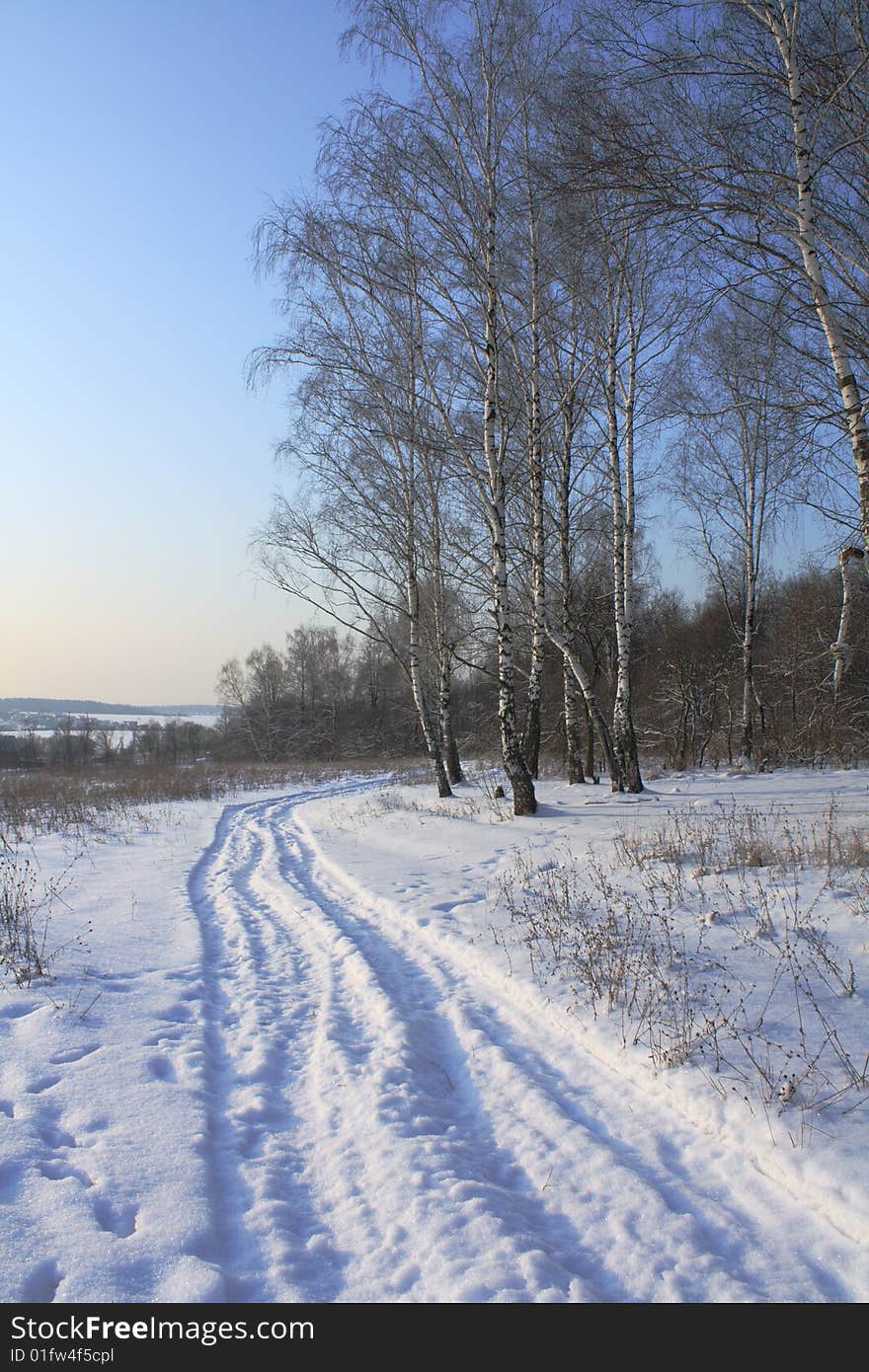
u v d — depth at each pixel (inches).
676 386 463.2
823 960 208.5
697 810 479.5
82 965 262.4
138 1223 125.1
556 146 293.6
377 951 287.3
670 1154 149.5
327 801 901.8
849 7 258.7
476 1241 121.7
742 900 267.9
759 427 588.1
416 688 743.7
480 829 505.7
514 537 687.7
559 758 1030.4
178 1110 163.3
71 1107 163.9
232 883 434.6
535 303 526.9
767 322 319.3
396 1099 169.6
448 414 568.7
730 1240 124.0
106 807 812.0
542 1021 211.8
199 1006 229.8
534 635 759.1
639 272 506.3
